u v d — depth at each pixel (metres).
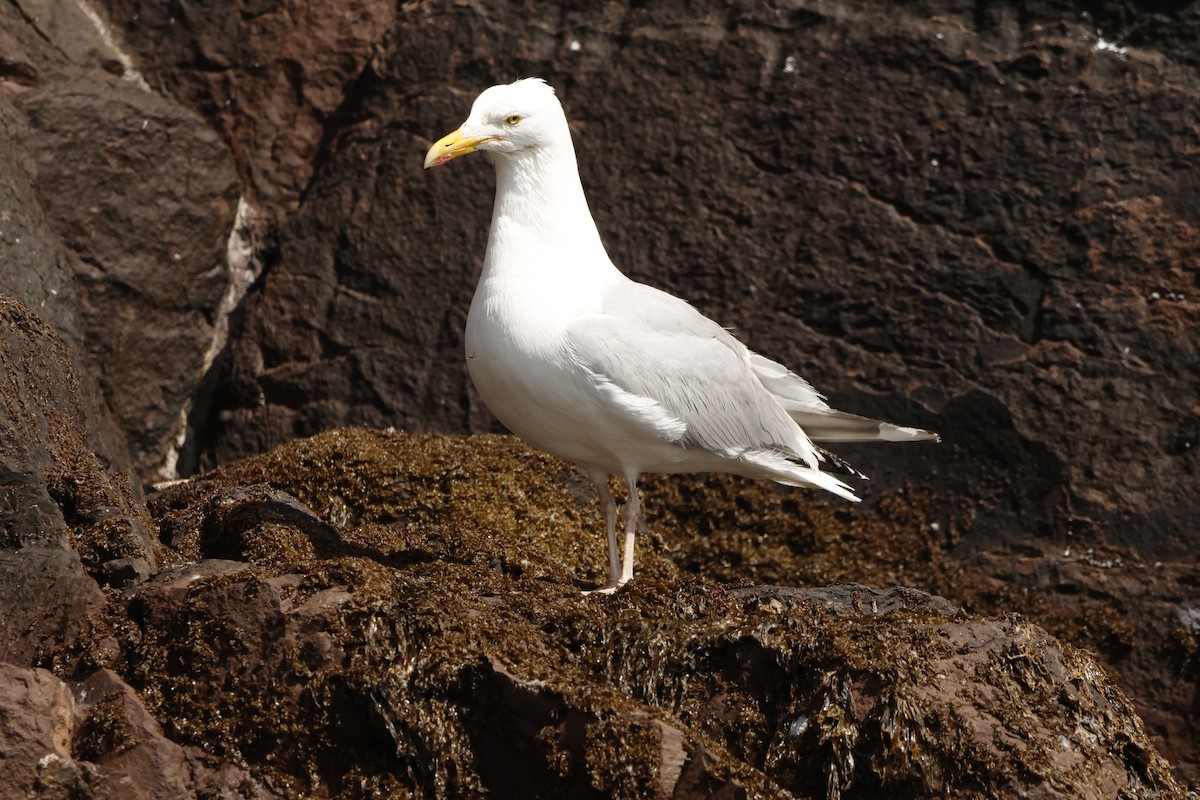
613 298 8.24
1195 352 10.80
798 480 8.65
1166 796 7.02
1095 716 7.14
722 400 8.33
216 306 12.23
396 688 6.85
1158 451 10.75
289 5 12.83
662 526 11.00
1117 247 11.02
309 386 11.97
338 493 10.01
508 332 7.95
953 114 11.42
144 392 11.80
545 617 7.39
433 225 12.02
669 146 11.79
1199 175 11.01
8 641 7.08
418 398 11.75
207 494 9.46
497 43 12.23
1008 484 10.97
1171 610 10.45
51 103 11.24
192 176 11.90
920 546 11.00
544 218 8.31
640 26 12.06
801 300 11.44
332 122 12.85
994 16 11.58
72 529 7.87
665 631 7.23
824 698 6.86
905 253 11.33
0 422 7.74
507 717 6.86
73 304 10.39
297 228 12.35
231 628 6.97
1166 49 11.30
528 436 8.38
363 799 6.80
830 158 11.55
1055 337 11.03
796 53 11.73
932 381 11.17
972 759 6.71
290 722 6.85
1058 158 11.22
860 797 6.79
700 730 7.00
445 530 9.20
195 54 12.84
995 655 7.24
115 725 6.66
